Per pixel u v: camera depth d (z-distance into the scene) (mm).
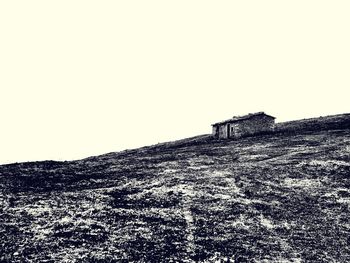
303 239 24156
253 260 20812
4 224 25500
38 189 35844
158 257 20875
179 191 33125
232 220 26734
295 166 41562
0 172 43406
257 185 35094
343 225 26453
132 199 31484
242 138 70188
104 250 21672
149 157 60188
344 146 49281
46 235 23750
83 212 28109
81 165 51406
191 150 64062
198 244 22734
